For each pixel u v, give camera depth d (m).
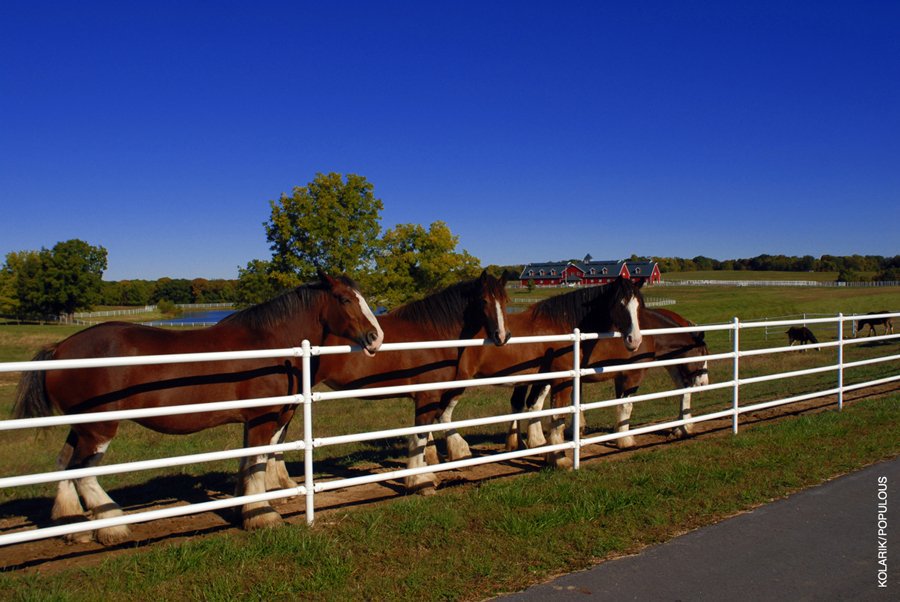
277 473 5.95
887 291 61.09
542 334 7.17
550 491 5.41
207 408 4.41
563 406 7.02
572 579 3.80
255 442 5.00
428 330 6.36
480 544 4.32
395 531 4.54
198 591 3.63
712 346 24.33
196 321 59.69
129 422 10.30
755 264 127.31
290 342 5.36
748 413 9.54
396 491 5.98
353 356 6.05
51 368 3.79
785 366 16.72
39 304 69.56
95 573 3.86
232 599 3.54
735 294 63.62
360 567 3.97
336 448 8.33
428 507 5.00
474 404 11.56
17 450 8.61
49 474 3.77
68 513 4.69
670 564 3.99
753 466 6.09
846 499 5.19
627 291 6.80
